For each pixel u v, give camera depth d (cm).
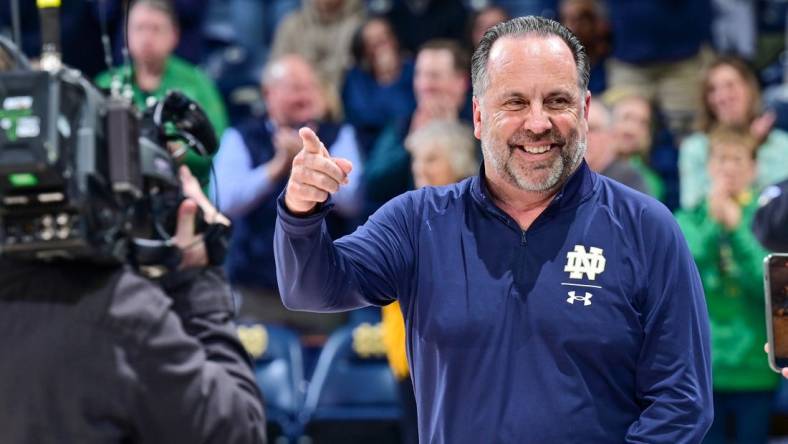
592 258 647
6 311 541
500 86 646
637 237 650
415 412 1141
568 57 648
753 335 1238
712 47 1783
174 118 610
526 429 632
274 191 1406
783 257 698
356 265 662
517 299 645
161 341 539
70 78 528
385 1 1883
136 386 534
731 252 1245
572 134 646
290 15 1897
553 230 655
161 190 574
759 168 1424
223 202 1419
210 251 593
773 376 1244
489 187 675
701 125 1487
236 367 580
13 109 504
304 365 1371
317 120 1445
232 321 600
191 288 588
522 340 641
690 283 646
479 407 641
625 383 642
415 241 675
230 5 2116
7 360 536
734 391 1245
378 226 680
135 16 1412
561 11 1783
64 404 532
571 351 636
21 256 527
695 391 631
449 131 1167
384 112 1689
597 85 1767
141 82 1429
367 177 1455
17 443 532
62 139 509
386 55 1712
